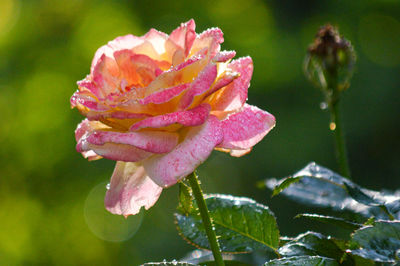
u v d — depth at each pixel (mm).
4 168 8633
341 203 1428
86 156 1198
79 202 8484
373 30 8109
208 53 1046
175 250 7469
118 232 8094
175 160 994
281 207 5727
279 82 7988
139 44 1117
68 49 9086
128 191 1132
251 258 1326
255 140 1066
